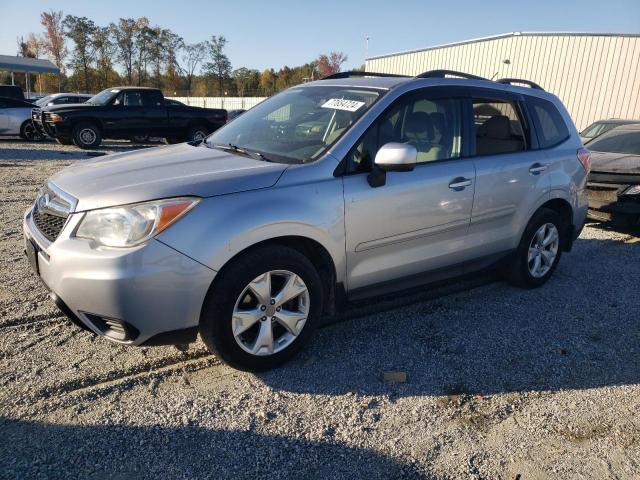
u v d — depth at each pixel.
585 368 3.66
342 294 3.62
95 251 2.81
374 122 3.65
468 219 4.18
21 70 41.09
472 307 4.58
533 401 3.24
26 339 3.57
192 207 2.93
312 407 3.05
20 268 4.82
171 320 2.93
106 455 2.57
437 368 3.54
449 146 4.11
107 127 15.35
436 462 2.67
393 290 3.92
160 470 2.50
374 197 3.54
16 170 10.57
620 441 2.91
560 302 4.79
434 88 4.07
